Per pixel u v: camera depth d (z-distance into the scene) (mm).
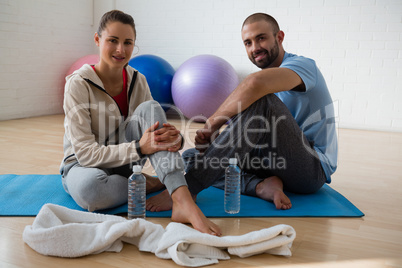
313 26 4516
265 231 1266
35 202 1713
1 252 1248
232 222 1562
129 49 1646
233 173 1593
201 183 1578
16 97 4512
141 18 5406
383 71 4297
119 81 1732
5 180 2043
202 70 4270
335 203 1807
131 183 1514
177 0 5172
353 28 4355
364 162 2809
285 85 1575
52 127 3994
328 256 1273
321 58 4523
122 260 1220
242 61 4961
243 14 4867
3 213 1567
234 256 1266
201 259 1210
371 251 1319
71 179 1595
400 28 4172
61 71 5148
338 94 4504
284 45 4664
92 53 5645
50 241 1228
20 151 2832
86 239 1264
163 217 1581
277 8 4664
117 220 1417
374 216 1682
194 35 5152
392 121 4320
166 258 1229
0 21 4227
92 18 5598
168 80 4723
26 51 4590
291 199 1854
